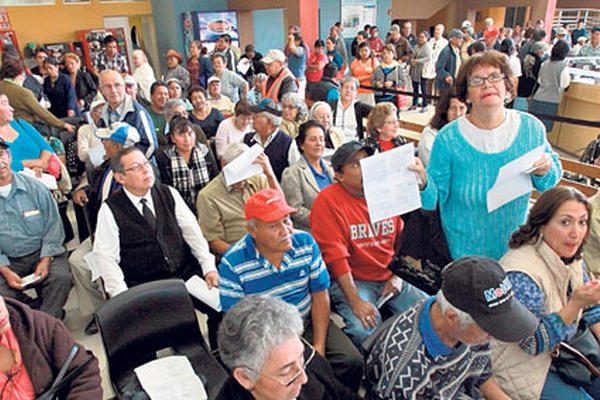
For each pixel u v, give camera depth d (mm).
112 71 3246
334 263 2104
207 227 2627
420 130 5488
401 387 1315
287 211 1671
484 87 1625
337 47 8562
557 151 5887
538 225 1595
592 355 1725
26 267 2553
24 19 9070
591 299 1452
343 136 3959
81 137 3754
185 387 1643
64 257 2701
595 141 3785
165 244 2404
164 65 11305
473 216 1811
